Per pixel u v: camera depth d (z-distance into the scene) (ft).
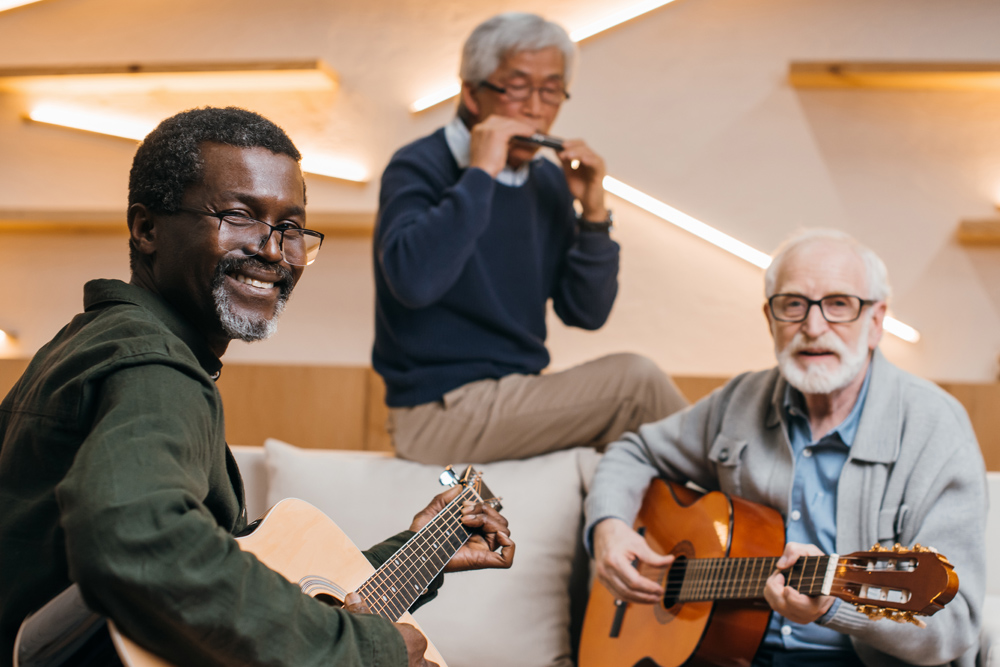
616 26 9.30
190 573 2.55
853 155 8.80
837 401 5.33
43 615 2.78
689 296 8.99
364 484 6.57
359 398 8.66
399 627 3.21
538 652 6.05
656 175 9.11
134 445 2.64
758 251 8.86
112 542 2.48
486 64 7.18
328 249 9.46
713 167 9.03
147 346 2.93
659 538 5.83
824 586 4.32
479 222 6.47
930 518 4.83
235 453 6.99
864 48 8.86
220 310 3.34
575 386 6.66
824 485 5.31
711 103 9.10
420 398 6.77
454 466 6.71
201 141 3.35
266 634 2.68
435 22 9.61
